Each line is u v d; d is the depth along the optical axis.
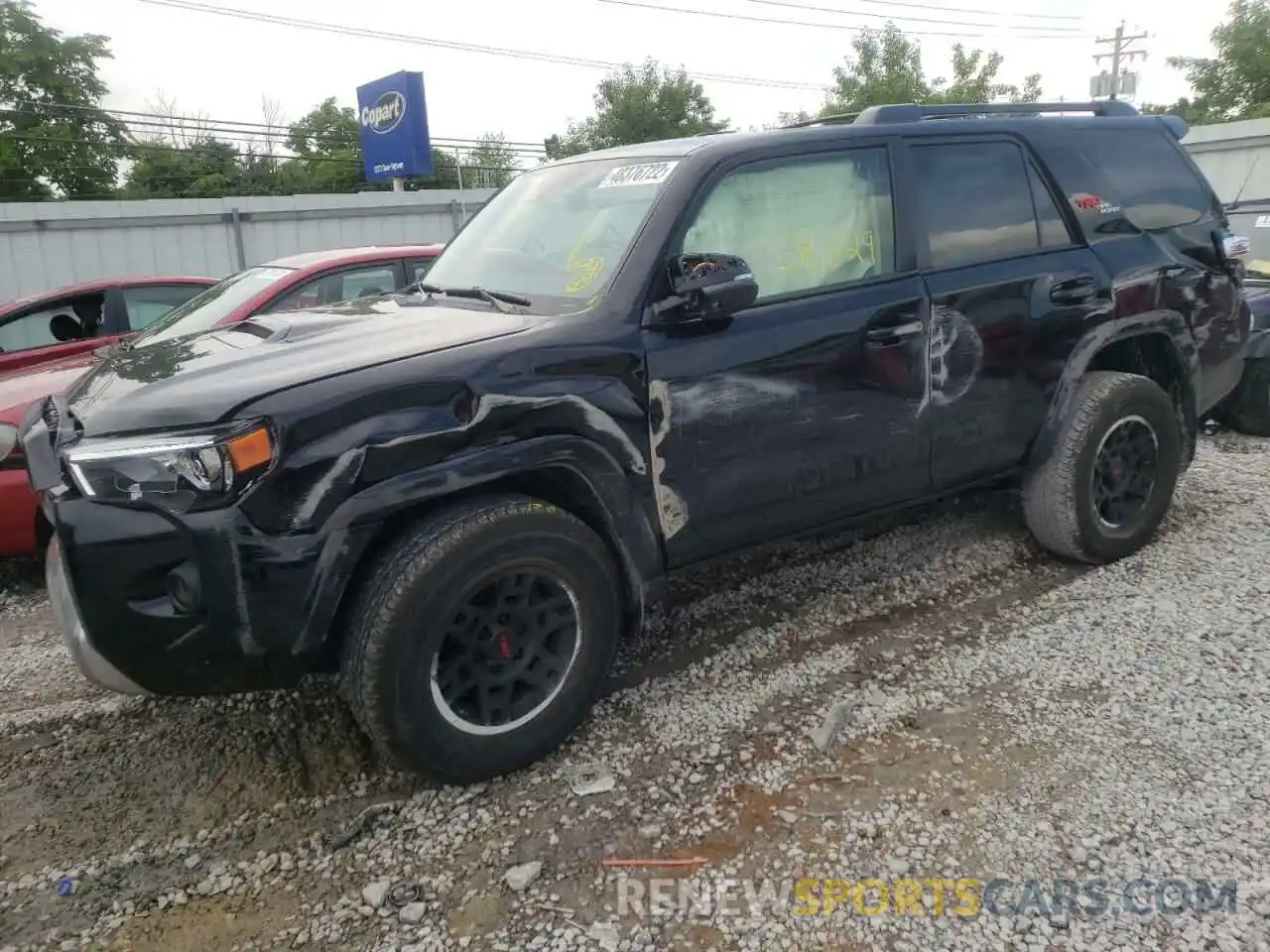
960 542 4.62
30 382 5.07
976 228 3.84
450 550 2.66
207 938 2.39
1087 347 4.05
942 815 2.68
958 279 3.70
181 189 39.38
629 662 3.66
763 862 2.54
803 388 3.31
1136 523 4.30
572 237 3.41
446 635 2.75
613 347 2.95
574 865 2.57
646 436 3.02
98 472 2.54
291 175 41.38
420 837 2.72
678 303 3.06
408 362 2.70
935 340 3.62
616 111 44.03
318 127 42.81
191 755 3.22
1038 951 2.20
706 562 3.36
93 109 32.59
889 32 39.28
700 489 3.17
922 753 2.97
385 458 2.59
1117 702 3.18
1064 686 3.30
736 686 3.44
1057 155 4.15
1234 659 3.40
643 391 3.00
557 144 44.22
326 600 2.58
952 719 3.15
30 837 2.83
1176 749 2.91
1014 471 4.05
